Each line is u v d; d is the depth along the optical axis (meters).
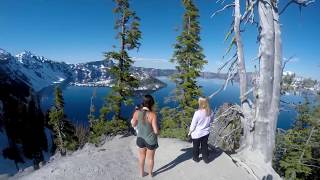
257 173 11.59
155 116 8.62
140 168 9.21
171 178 9.16
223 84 13.08
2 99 86.31
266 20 12.44
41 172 9.10
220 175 9.45
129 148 12.71
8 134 79.19
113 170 9.49
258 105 12.73
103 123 27.12
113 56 27.34
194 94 25.61
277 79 12.67
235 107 13.41
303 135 24.80
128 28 28.08
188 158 10.60
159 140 13.22
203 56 26.33
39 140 86.06
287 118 65.69
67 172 8.94
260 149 12.64
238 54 12.84
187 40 25.88
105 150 12.45
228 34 12.97
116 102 27.34
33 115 92.50
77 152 13.66
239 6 12.60
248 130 13.01
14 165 70.62
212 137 16.39
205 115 9.93
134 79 28.11
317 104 24.16
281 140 23.12
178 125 25.81
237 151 13.41
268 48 12.47
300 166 21.81
